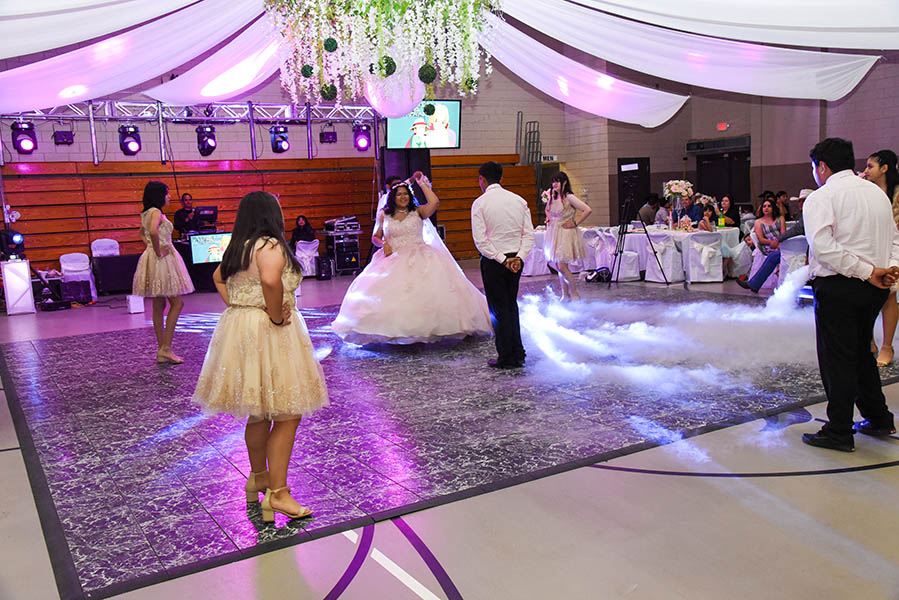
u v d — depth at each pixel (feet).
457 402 15.14
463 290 20.70
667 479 10.41
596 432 12.71
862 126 41.09
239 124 47.80
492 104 55.57
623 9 19.03
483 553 8.46
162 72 26.04
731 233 34.27
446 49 19.79
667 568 7.93
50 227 42.47
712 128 53.01
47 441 13.88
